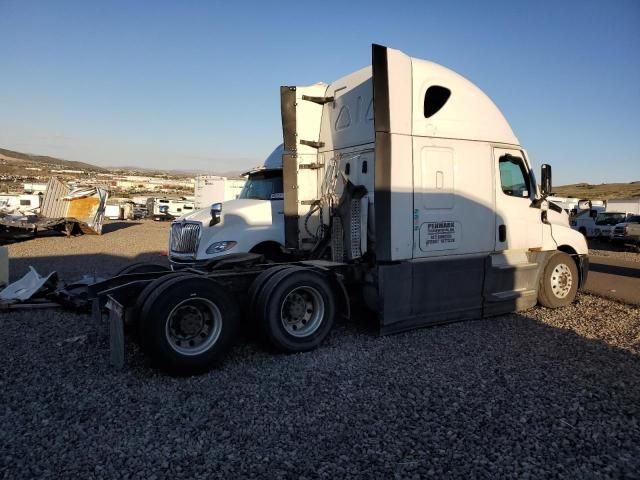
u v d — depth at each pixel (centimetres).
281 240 828
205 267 623
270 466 323
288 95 771
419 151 648
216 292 510
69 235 2488
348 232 667
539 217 788
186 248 816
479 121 714
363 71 694
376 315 645
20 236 2245
